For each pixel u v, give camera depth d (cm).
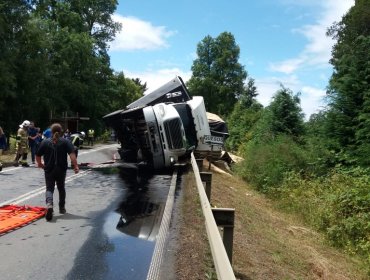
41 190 1219
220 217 584
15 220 845
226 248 586
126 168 1831
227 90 8138
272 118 2511
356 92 1791
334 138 1825
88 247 690
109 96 5753
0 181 1370
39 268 591
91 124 5450
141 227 819
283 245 955
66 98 5066
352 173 1605
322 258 962
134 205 1032
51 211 864
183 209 985
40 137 1978
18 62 3912
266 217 1273
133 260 629
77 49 4856
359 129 1739
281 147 1986
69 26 5166
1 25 3488
